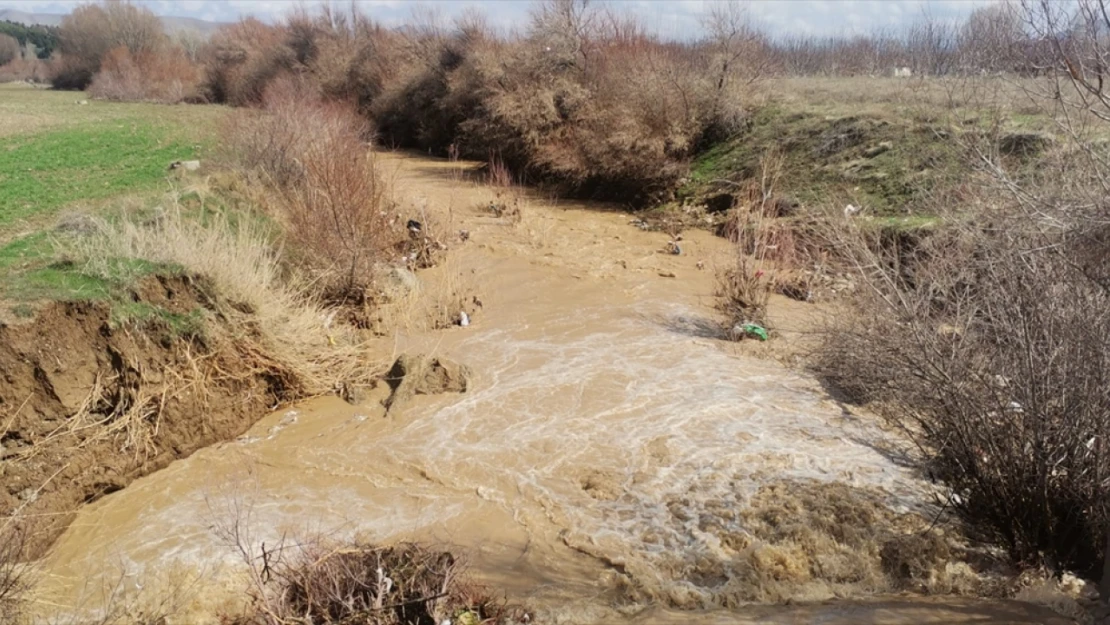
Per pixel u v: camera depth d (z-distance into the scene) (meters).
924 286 6.75
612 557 5.74
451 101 26.22
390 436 7.68
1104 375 4.83
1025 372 5.12
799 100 18.75
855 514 6.09
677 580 5.48
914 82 15.41
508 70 24.06
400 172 22.39
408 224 13.79
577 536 6.03
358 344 9.45
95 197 12.06
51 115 28.88
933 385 5.62
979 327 5.73
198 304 8.16
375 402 8.41
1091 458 4.94
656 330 10.34
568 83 22.00
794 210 14.38
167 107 34.62
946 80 10.94
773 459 7.07
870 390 7.91
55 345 7.02
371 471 7.08
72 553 6.05
